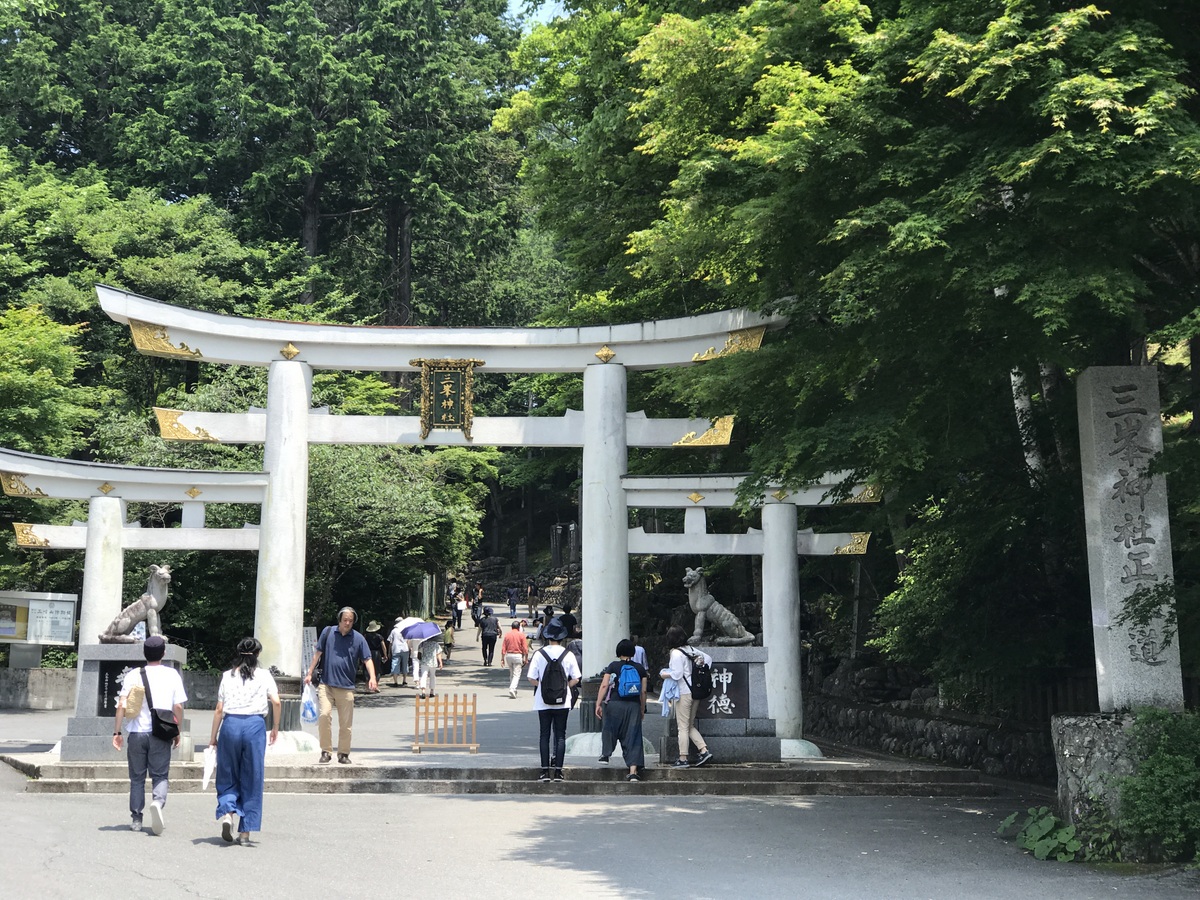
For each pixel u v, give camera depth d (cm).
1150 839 993
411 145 3962
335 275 4100
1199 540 1311
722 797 1357
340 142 3756
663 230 1628
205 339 1636
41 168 3706
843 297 1101
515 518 7662
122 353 3403
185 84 4003
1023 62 954
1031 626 1500
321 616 2873
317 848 997
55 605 2423
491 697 2761
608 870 927
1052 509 1395
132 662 1446
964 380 1188
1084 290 945
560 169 2177
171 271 3272
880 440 1109
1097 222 998
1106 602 1098
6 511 2631
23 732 1936
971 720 1712
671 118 1382
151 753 1052
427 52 4025
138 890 817
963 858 1011
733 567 3083
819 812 1256
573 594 5741
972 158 1025
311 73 3788
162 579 1501
